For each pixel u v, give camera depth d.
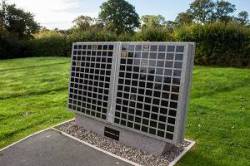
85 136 6.69
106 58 6.46
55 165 5.36
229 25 16.41
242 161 5.20
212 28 16.62
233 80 11.66
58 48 29.06
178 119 5.18
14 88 12.32
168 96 5.31
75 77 7.33
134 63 5.87
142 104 5.72
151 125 5.59
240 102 8.76
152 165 5.21
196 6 56.53
